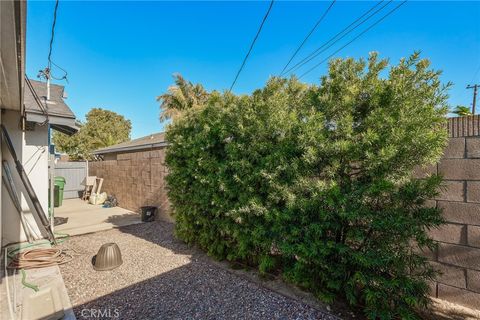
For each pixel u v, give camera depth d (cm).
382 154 229
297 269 286
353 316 252
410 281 226
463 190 256
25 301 276
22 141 494
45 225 479
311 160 265
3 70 272
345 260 250
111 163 1024
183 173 453
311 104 288
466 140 254
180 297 293
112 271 367
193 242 489
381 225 225
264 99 330
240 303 280
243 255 363
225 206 366
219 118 373
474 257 249
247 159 329
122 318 252
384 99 252
